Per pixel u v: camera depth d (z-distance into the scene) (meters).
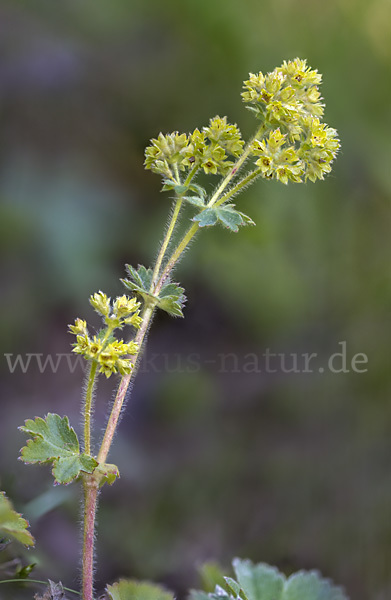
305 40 5.05
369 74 5.07
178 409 4.57
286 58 5.02
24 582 1.89
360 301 4.86
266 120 1.85
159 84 5.18
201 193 1.85
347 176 5.10
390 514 3.81
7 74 5.09
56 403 4.36
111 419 1.68
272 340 4.95
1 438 3.83
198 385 4.72
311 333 4.87
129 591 1.84
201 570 2.36
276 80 1.83
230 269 5.02
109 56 5.27
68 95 5.17
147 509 3.77
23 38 5.20
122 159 5.20
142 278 1.81
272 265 5.05
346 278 4.97
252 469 4.11
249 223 1.78
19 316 4.59
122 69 5.24
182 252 1.83
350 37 5.07
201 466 4.12
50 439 1.59
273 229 5.07
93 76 5.21
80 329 1.64
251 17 5.06
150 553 3.49
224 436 4.35
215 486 4.00
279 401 4.52
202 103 5.10
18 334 4.57
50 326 4.69
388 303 4.74
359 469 4.00
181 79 5.16
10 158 4.95
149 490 3.91
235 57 5.07
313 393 4.49
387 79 5.06
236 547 3.70
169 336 5.02
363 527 3.77
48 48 5.21
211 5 5.04
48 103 5.12
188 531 3.71
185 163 1.85
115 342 1.62
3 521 1.49
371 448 4.11
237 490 3.98
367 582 3.61
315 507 3.88
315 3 5.10
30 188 4.89
